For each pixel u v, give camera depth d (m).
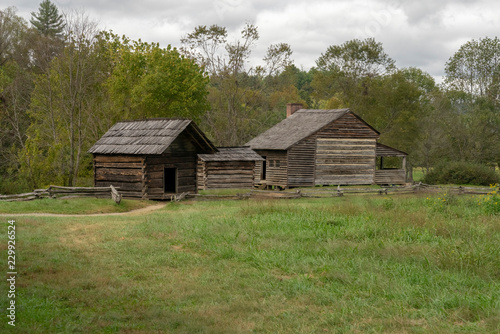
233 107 58.91
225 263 11.70
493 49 62.88
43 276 10.08
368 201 23.77
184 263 11.73
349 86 67.12
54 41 43.91
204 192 31.88
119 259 11.92
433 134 63.72
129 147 27.48
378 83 66.44
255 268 11.34
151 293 9.26
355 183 43.81
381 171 45.22
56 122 42.00
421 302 8.84
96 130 42.31
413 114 64.94
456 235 14.61
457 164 47.25
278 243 13.72
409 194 34.09
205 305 8.66
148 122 29.53
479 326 7.61
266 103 68.38
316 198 31.58
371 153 44.53
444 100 66.00
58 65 37.38
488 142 58.09
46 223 17.16
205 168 33.53
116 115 43.34
